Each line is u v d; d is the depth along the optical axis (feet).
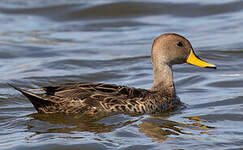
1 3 92.89
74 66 56.80
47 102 38.37
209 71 53.52
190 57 42.93
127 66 56.54
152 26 79.05
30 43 69.05
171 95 42.22
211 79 50.11
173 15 84.64
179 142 31.65
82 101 38.37
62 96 38.40
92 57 60.85
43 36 73.87
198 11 85.51
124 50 64.59
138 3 88.63
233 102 41.63
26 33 75.66
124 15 84.94
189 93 45.96
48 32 76.59
